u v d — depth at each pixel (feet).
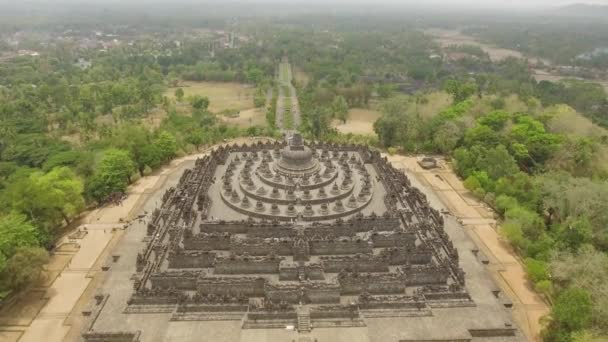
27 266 245.86
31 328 231.71
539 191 354.54
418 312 238.68
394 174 383.65
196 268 264.11
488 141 460.96
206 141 516.73
